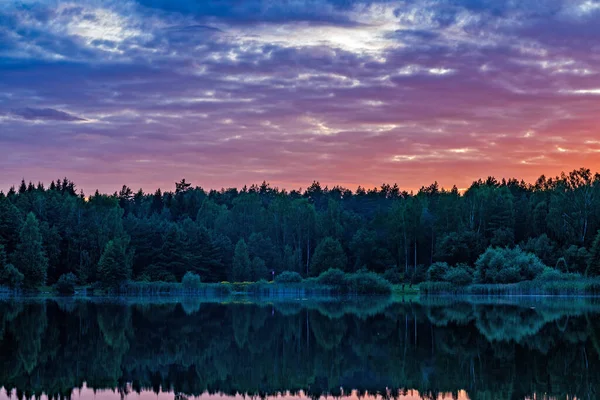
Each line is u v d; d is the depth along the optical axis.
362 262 148.62
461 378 34.81
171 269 135.88
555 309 74.25
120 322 63.19
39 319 66.12
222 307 84.38
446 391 32.12
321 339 49.75
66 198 162.38
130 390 33.22
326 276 113.44
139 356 42.69
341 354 42.97
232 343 48.16
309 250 166.00
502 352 42.50
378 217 161.50
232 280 137.12
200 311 77.12
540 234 141.25
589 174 135.12
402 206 152.75
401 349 44.53
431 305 83.81
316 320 64.12
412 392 32.16
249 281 133.00
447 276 111.19
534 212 142.88
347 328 56.75
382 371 37.22
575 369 36.59
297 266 148.62
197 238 142.25
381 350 44.28
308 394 32.34
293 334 52.97
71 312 75.38
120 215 150.75
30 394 32.31
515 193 195.00
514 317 64.50
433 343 46.94
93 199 160.88
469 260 134.88
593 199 134.62
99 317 68.62
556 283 100.81
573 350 42.84
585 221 131.12
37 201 149.88
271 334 53.12
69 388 33.56
